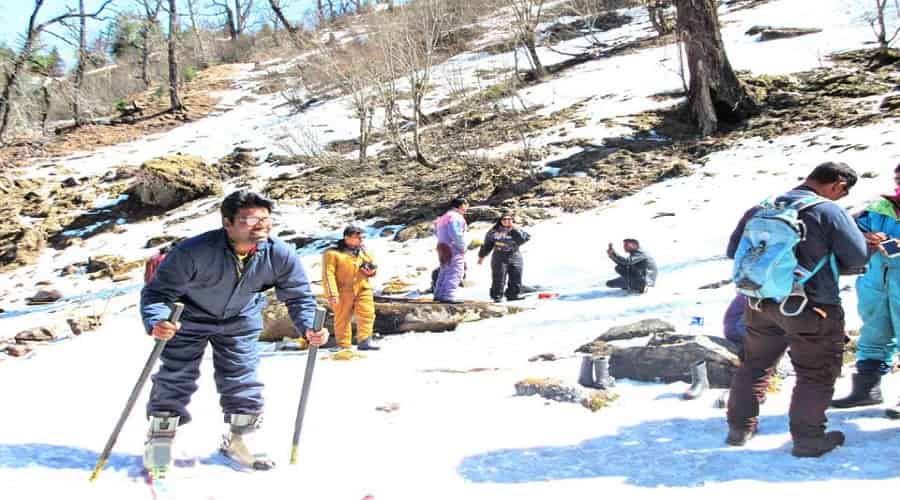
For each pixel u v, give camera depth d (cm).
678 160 1836
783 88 2081
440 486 424
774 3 3020
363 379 718
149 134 3347
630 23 3416
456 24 3591
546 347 802
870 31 2383
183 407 457
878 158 1454
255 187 2391
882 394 517
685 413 529
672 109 2128
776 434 474
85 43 3466
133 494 418
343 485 431
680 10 2011
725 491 393
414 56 2364
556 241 1470
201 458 480
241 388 469
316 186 2288
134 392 433
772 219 433
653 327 745
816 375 431
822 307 427
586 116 2245
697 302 923
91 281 1931
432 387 651
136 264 1975
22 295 1905
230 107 3634
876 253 502
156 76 4491
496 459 461
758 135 1856
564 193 1767
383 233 1808
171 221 2278
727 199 1488
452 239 1138
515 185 1878
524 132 2222
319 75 3175
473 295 1270
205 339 461
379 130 2656
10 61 2462
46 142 3250
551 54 3159
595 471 434
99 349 1152
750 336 457
